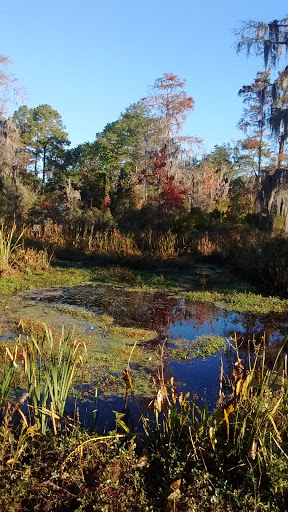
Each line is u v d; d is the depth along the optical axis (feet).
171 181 73.26
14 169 101.14
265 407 10.90
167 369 17.93
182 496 9.57
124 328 23.26
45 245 50.24
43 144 158.20
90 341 20.42
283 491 9.66
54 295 30.94
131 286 35.76
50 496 9.58
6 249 38.70
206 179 96.37
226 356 19.80
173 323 25.08
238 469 10.30
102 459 10.36
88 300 29.89
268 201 56.90
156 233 55.72
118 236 54.29
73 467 10.10
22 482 9.62
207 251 51.47
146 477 10.50
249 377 11.66
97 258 48.83
